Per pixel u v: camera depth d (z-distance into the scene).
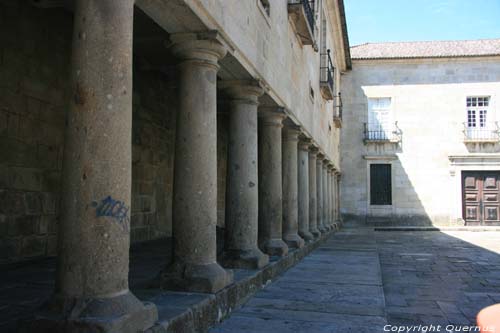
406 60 26.45
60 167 7.06
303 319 4.91
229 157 6.75
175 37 4.84
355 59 26.70
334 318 4.98
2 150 5.99
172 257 4.88
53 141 6.92
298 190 11.54
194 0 4.37
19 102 6.28
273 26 7.87
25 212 6.37
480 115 26.05
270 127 8.41
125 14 3.23
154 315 3.37
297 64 10.17
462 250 13.04
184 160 4.85
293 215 9.93
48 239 6.79
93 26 3.12
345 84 27.06
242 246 6.61
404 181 26.05
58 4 4.57
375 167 26.61
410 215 25.78
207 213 4.86
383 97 26.69
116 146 3.12
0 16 5.98
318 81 14.12
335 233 20.00
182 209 4.82
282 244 8.31
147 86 9.63
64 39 7.20
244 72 6.34
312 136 12.46
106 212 3.06
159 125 10.23
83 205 3.03
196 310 4.05
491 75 25.88
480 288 6.96
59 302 3.01
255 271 6.32
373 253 11.65
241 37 5.95
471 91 25.98
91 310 2.94
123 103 3.18
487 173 25.39
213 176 4.94
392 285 7.18
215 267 4.85
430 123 26.16
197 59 4.89
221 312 4.71
